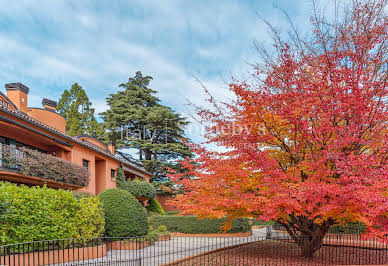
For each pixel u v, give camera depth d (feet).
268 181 25.91
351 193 22.22
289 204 25.39
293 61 28.76
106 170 77.15
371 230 24.35
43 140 53.62
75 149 61.52
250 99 26.18
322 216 28.02
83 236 36.50
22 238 29.91
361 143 26.48
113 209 45.47
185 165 31.04
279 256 34.99
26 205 31.22
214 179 28.55
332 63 26.58
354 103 24.16
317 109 26.40
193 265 30.94
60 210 34.55
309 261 32.12
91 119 142.41
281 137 30.94
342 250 40.50
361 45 26.32
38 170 45.29
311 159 28.50
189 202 30.27
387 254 37.81
